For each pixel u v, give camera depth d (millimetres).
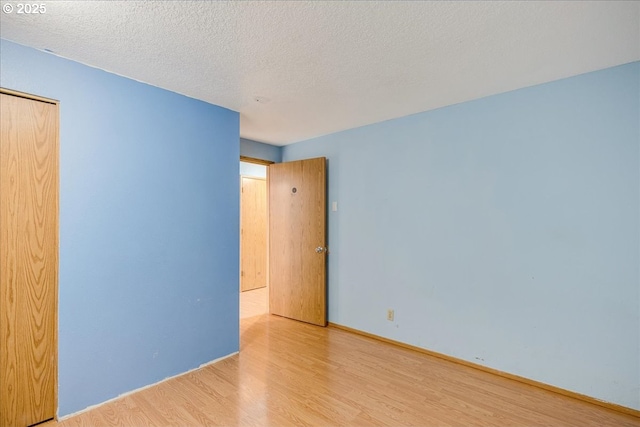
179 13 1493
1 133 1724
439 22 1570
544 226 2293
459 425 1873
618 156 2031
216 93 2480
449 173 2760
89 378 2004
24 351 1793
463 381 2387
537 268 2318
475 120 2613
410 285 2992
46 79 1854
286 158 4227
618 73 2033
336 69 2078
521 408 2045
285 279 3963
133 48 1817
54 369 1884
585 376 2131
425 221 2900
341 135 3566
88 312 2002
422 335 2906
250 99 2607
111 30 1637
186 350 2492
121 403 2070
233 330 2834
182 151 2488
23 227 1790
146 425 1861
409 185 3008
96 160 2037
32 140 1816
